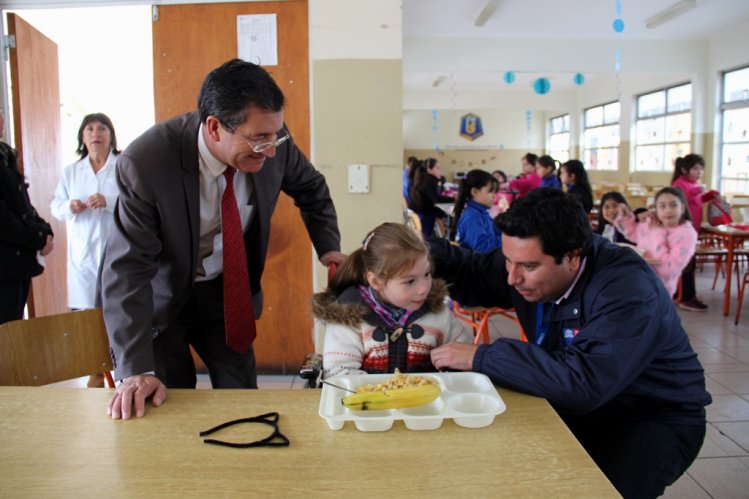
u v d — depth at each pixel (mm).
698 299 5039
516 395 1275
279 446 1070
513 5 6699
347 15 3045
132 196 1432
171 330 1779
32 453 1058
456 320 1583
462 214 3766
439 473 974
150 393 1277
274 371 3336
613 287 1312
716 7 6812
